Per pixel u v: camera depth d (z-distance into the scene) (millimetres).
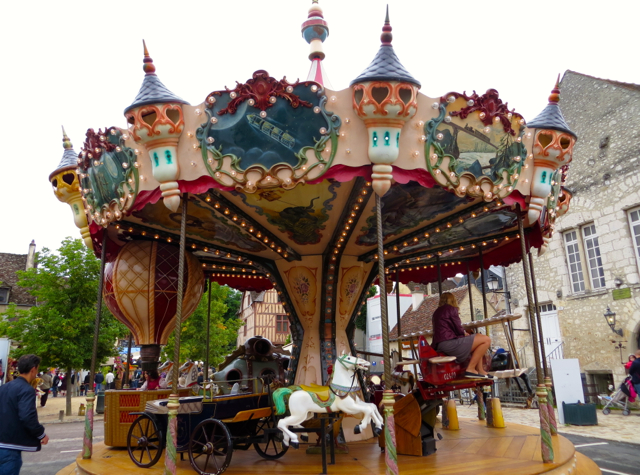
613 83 19000
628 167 18094
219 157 5695
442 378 6730
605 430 12594
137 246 8391
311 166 5578
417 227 8578
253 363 9242
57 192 8234
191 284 8625
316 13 9172
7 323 19703
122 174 6367
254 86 5582
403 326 25312
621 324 17875
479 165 6082
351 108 5574
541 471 5746
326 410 6059
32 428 5129
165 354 24562
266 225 7992
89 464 6785
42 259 19656
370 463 6293
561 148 6586
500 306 24328
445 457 6613
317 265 8773
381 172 5473
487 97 5926
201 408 6148
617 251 18250
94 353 7402
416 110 5594
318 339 8672
